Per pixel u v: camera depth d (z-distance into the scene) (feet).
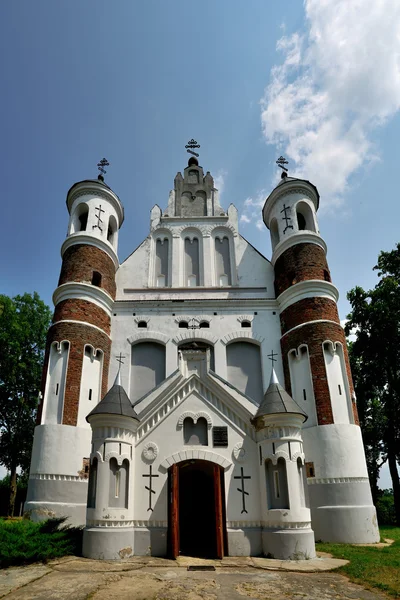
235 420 53.26
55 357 74.95
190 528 61.00
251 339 84.53
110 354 82.53
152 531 47.42
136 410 53.01
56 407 70.85
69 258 84.74
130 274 94.17
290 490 48.08
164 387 54.03
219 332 85.10
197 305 87.61
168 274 95.45
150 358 84.12
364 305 107.55
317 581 36.01
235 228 99.86
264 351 83.46
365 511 64.28
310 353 75.56
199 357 55.98
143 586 33.47
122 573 38.01
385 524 103.65
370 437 116.26
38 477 65.67
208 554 47.42
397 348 104.06
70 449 67.77
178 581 35.24
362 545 59.26
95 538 45.37
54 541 47.26
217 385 54.19
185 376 55.06
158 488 49.57
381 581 35.73
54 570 39.19
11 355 121.60
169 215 103.19
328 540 62.80
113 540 45.19
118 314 86.58
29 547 43.24
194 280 95.30
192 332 84.84
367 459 123.24
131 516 48.01
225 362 82.69
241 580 35.86
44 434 68.28
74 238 86.12
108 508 46.85
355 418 72.08
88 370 75.61
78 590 32.30
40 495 64.49
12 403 124.77
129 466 49.73
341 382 73.67
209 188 107.24
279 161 104.88
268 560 44.45
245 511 48.85
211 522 61.05
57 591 32.09
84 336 76.74
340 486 65.36
